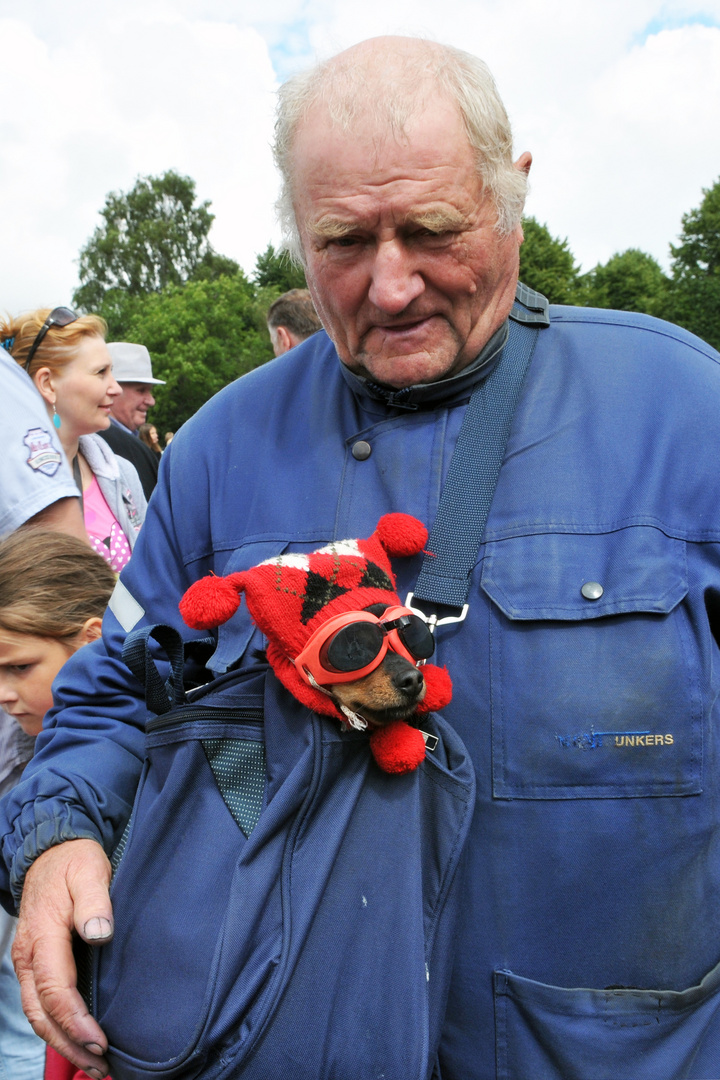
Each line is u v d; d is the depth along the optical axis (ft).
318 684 3.27
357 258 3.82
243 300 154.51
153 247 191.11
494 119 3.72
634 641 3.76
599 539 3.94
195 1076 3.15
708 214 135.03
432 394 4.17
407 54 3.74
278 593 3.38
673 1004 3.73
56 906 3.71
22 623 5.78
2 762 6.53
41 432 6.89
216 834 3.44
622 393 4.16
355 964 3.21
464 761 3.66
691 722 3.76
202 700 3.65
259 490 4.56
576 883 3.73
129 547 9.71
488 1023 3.81
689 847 3.77
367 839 3.38
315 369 4.79
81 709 4.50
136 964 3.33
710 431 4.07
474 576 3.98
